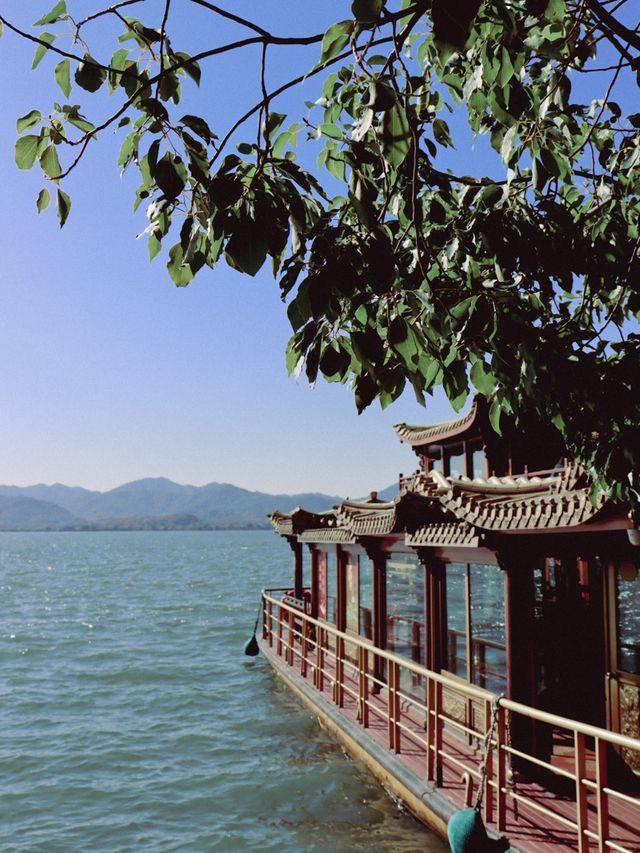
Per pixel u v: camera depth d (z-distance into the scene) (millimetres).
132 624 51469
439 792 10953
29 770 18938
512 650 10844
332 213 3131
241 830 14031
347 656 19906
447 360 3902
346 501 18344
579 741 8203
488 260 4457
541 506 9984
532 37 3918
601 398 4566
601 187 5230
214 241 3039
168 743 20812
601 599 11688
